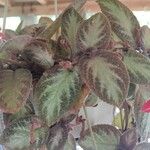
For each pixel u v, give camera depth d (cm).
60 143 27
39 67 26
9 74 25
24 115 27
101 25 24
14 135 26
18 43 25
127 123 32
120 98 23
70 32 26
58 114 24
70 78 25
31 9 109
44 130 26
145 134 30
